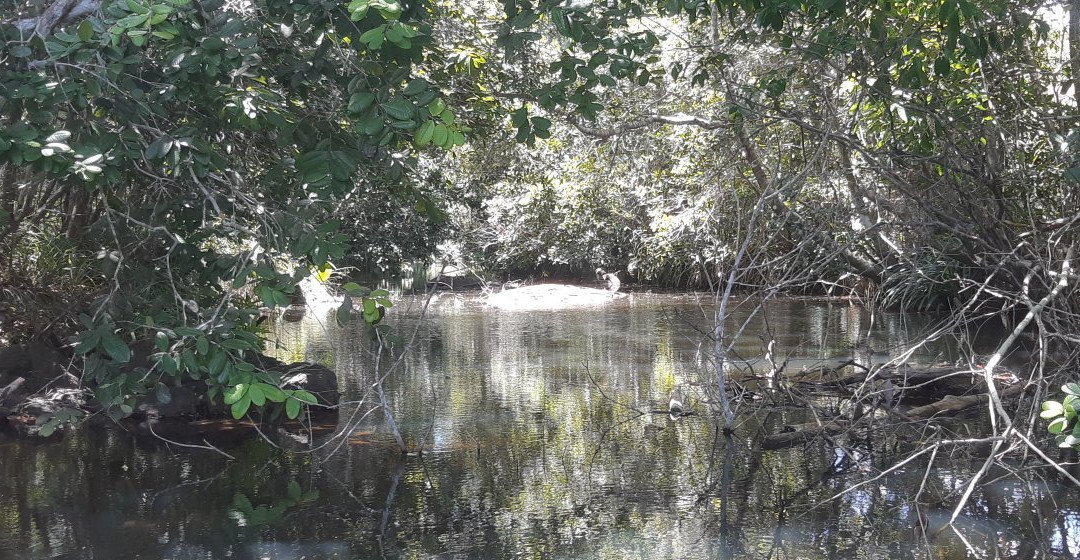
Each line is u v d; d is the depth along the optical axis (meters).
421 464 5.91
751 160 9.55
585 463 5.92
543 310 18.64
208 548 4.29
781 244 10.25
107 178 4.48
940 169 8.08
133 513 4.85
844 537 4.45
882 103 7.86
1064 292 7.26
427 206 7.46
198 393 7.63
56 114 4.41
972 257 7.78
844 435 6.42
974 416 7.29
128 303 5.19
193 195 5.23
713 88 9.40
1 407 7.45
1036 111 7.14
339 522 4.70
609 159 11.48
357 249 15.43
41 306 8.17
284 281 4.69
